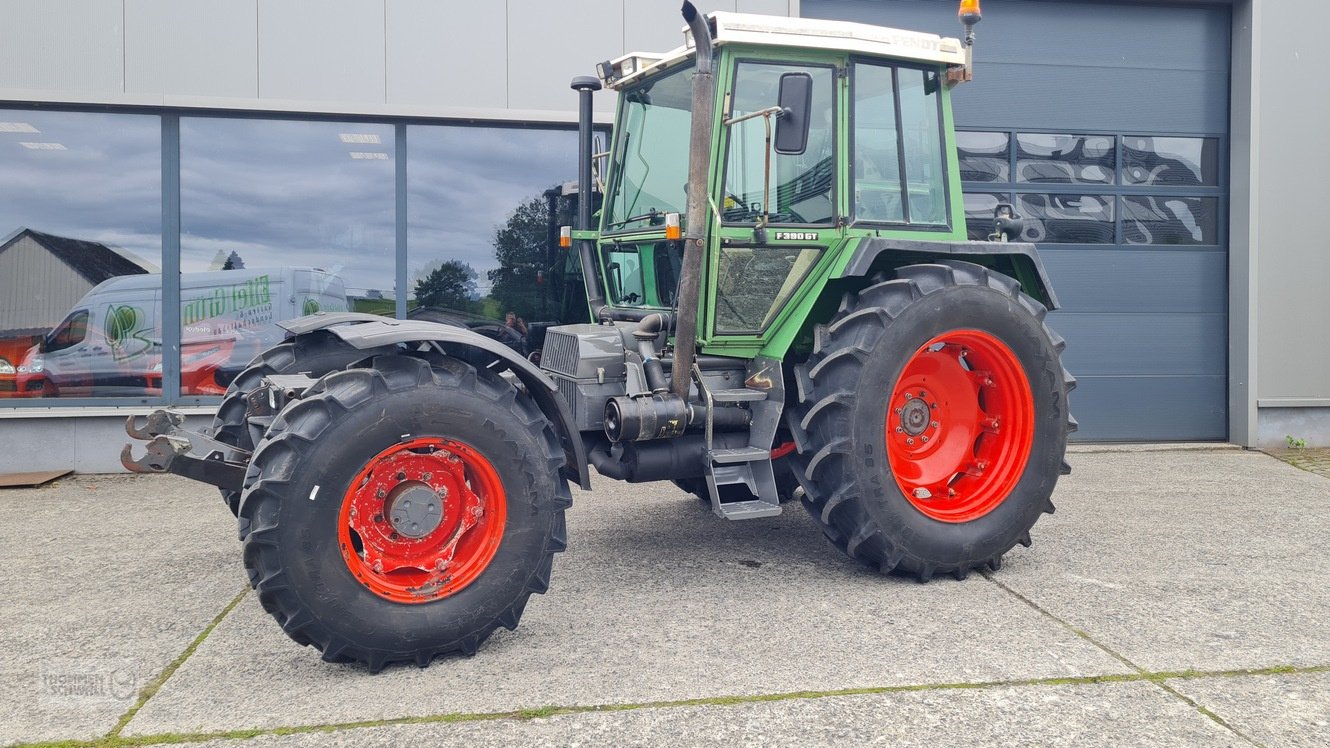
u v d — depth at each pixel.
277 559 2.71
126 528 4.76
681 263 3.97
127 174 6.22
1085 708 2.60
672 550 4.30
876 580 3.84
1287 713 2.57
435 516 2.97
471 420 2.97
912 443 4.07
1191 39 7.46
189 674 2.86
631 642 3.12
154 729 2.48
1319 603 3.52
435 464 3.02
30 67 5.96
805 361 4.10
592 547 4.35
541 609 3.47
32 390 6.18
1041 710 2.58
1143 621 3.32
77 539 4.54
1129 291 7.45
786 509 5.14
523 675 2.84
